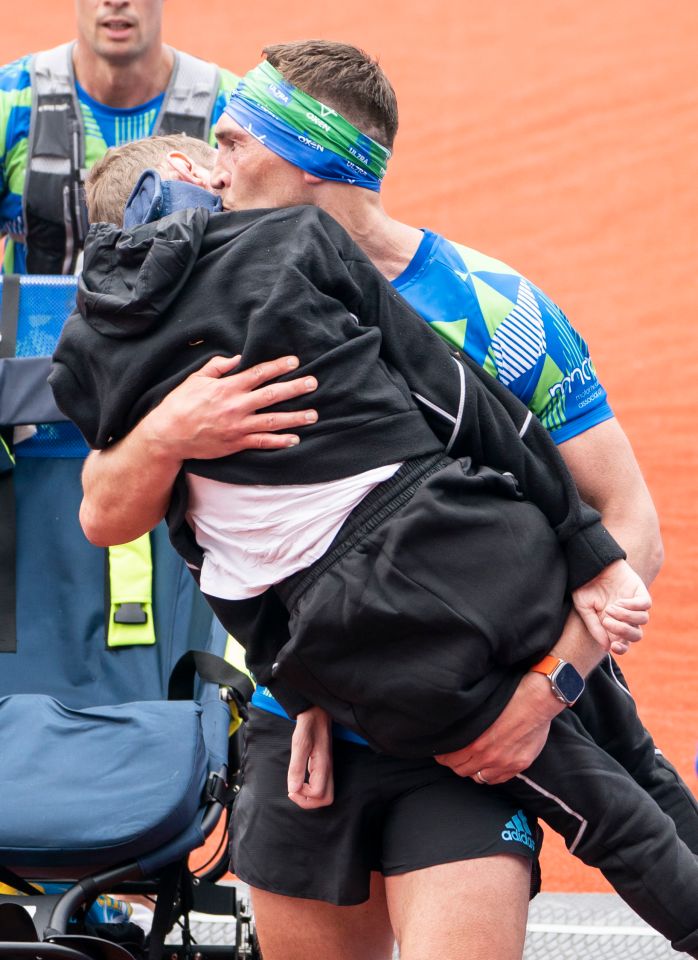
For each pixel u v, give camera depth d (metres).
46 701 10.52
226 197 8.62
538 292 8.75
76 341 8.23
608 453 8.73
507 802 8.41
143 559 12.07
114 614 11.90
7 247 15.79
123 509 8.45
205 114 14.90
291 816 8.84
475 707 7.86
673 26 49.62
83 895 9.37
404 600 7.68
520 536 7.93
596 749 8.38
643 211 37.47
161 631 11.94
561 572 8.08
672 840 8.23
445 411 8.08
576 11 51.91
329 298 7.89
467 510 7.86
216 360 7.93
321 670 7.92
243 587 8.16
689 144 41.09
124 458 8.21
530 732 7.99
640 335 30.91
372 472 7.87
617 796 8.19
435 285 8.61
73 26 53.16
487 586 7.77
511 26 51.47
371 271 8.18
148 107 14.81
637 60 47.38
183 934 10.81
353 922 9.13
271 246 7.97
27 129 14.65
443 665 7.72
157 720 10.18
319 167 8.35
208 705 10.83
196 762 9.88
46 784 9.64
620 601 7.98
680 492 24.28
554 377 8.62
